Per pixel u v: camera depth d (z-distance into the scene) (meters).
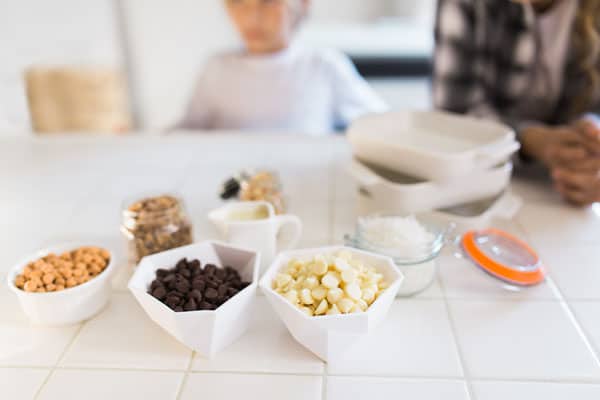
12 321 0.60
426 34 2.54
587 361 0.53
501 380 0.50
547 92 1.19
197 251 0.61
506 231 0.78
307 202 0.90
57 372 0.52
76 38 2.40
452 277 0.67
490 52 1.21
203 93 1.82
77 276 0.59
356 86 1.87
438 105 1.28
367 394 0.49
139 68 2.65
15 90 1.95
